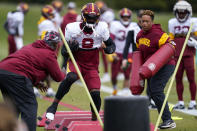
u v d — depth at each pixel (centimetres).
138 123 1590
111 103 1598
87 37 2352
